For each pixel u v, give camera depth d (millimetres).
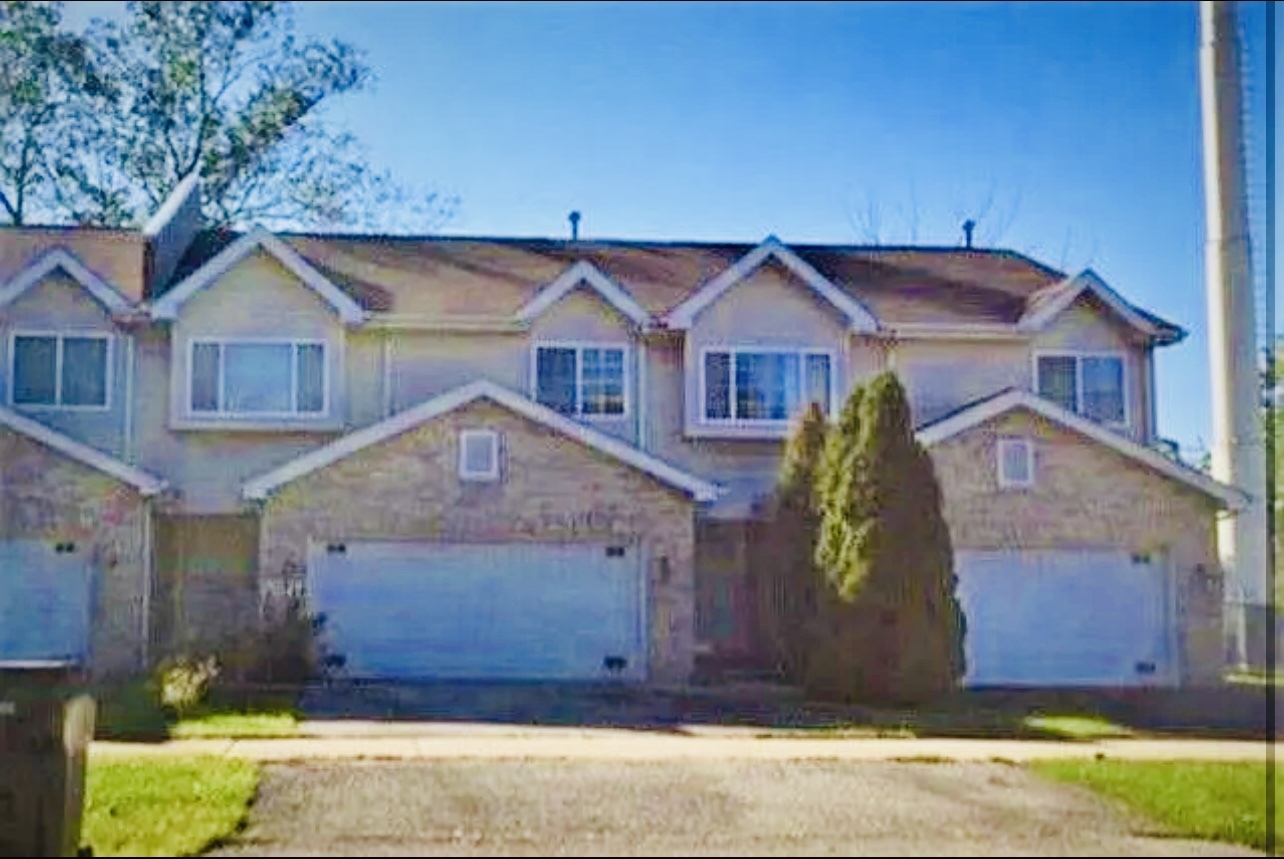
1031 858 8422
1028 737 13703
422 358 19859
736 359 19969
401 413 18406
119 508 18453
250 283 19578
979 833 9125
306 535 18062
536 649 18156
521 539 18344
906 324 20250
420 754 11945
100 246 20688
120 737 12945
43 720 7676
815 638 16875
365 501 18203
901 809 9852
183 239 21250
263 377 19438
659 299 20750
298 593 17891
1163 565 18422
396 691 16781
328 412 19438
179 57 22406
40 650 18016
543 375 19969
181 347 19359
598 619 18297
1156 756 12336
